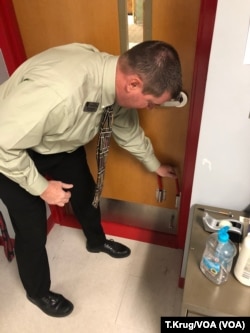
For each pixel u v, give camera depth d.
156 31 1.14
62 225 1.87
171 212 1.74
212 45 0.79
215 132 0.96
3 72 1.30
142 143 1.30
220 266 0.88
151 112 1.34
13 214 1.13
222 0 0.72
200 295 0.88
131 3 1.10
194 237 1.03
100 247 1.68
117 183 1.67
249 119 0.90
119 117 1.18
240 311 0.84
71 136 1.00
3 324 1.41
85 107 0.94
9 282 1.58
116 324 1.39
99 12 1.15
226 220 1.03
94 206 1.40
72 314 1.44
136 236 1.75
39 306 1.44
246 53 0.78
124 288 1.53
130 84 0.89
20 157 0.89
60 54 0.96
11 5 1.20
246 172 1.03
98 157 1.17
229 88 0.85
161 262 1.64
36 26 1.24
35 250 1.22
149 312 1.43
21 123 0.83
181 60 1.17
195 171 1.08
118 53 1.24
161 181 1.55
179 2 1.05
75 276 1.60
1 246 1.75
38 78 0.87
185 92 1.23
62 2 1.15
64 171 1.30
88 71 0.92
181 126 1.35
